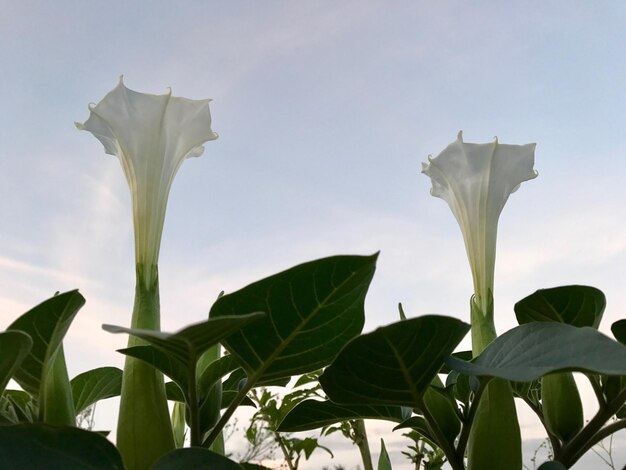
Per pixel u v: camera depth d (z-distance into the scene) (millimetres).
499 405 1274
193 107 1410
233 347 1210
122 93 1369
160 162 1365
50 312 1151
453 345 1183
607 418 1338
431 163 1534
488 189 1492
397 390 1238
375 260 1106
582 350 1066
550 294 1388
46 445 982
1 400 1274
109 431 1472
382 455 1986
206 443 1208
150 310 1287
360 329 1224
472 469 1271
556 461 1250
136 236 1329
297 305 1162
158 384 1240
